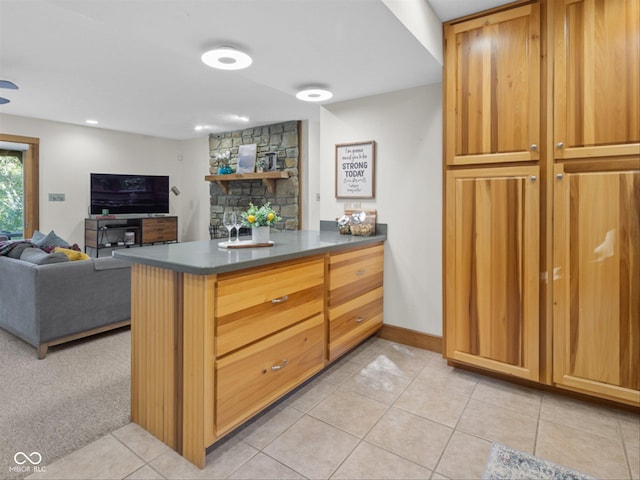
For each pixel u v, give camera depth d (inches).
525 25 82.7
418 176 114.1
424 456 66.4
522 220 85.4
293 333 80.1
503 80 85.9
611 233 76.0
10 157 223.1
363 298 109.0
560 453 67.1
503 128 86.4
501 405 83.3
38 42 117.2
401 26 75.6
